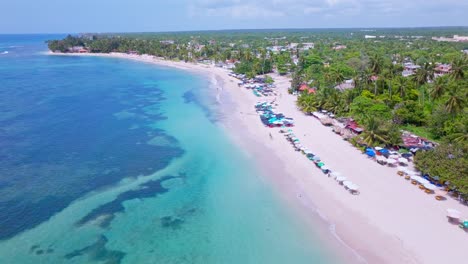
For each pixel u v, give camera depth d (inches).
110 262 1311.5
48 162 2213.3
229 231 1503.4
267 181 1953.7
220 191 1855.3
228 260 1322.6
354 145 2409.0
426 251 1330.0
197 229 1518.2
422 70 3398.1
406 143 2278.5
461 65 3225.9
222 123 3073.3
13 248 1375.5
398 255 1316.4
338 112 3070.9
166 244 1418.6
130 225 1547.7
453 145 1918.1
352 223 1524.4
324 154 2273.6
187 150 2447.1
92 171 2094.0
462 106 2486.5
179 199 1775.3
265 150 2415.1
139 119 3230.8
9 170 2079.2
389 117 2758.4
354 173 1984.5
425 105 3043.8
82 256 1341.0
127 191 1857.8
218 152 2401.6
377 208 1626.5
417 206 1627.7
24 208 1664.6
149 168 2150.6
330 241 1416.1
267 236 1462.8
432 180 1823.3
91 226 1534.2
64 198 1768.0
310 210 1642.5
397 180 1887.3
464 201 1635.1
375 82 3356.3
